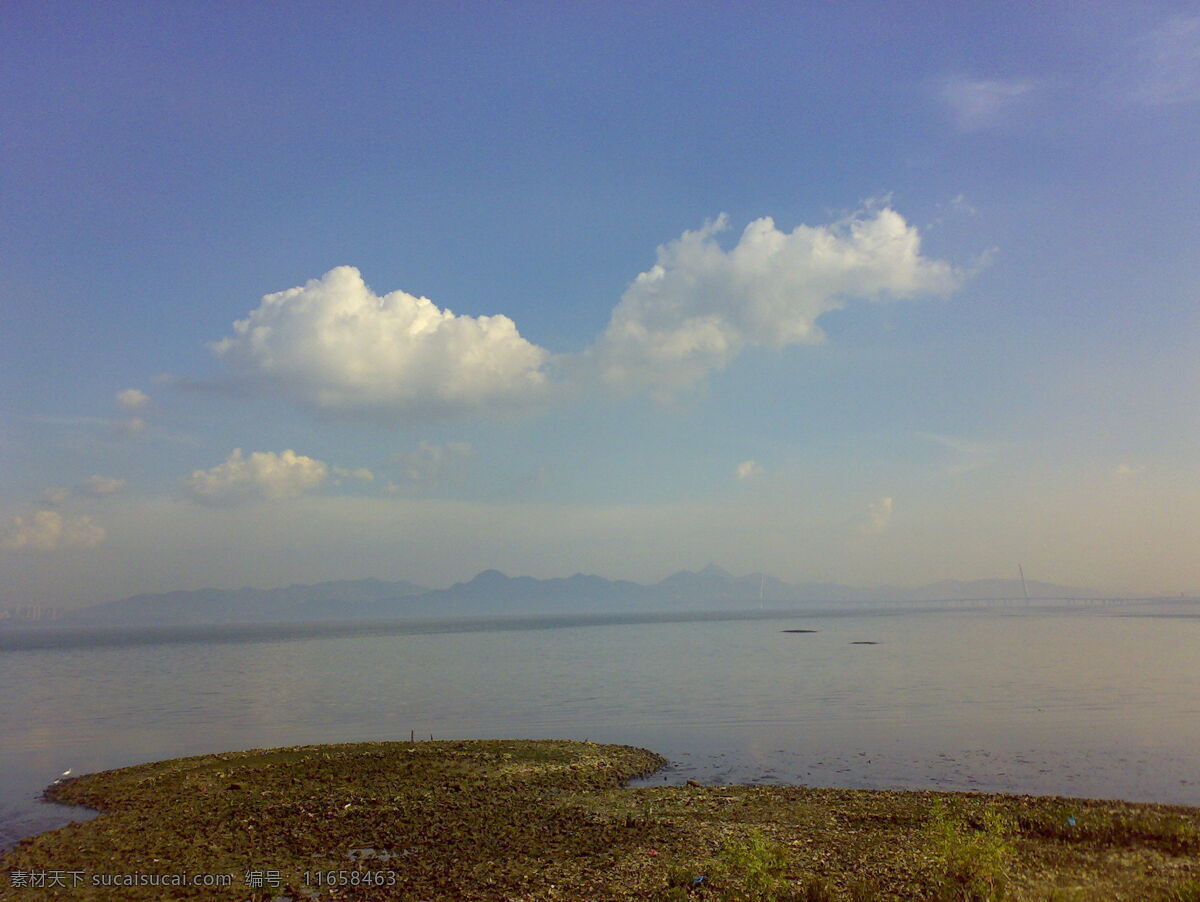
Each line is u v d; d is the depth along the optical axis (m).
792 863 25.59
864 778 40.84
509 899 22.61
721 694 79.69
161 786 37.38
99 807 34.69
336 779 38.47
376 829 30.23
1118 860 25.06
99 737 56.09
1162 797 36.56
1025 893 21.78
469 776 39.28
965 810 32.03
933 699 72.81
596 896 22.69
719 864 25.45
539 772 40.22
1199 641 161.88
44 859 27.00
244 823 31.00
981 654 131.25
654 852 26.98
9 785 40.22
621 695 80.69
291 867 25.86
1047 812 31.44
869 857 26.02
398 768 40.78
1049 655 127.69
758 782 40.25
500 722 62.22
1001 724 57.56
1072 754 46.41
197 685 97.69
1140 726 56.34
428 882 24.28
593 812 32.69
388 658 149.12
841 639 188.00
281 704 76.19
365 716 66.62
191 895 23.53
